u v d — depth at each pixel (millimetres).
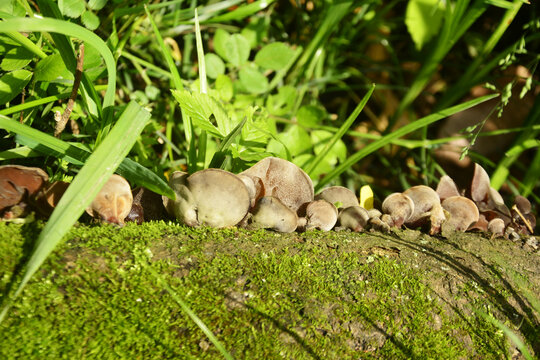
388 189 1426
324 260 1117
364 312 1093
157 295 1077
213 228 1127
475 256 1150
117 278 1078
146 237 1107
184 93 1171
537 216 1369
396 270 1119
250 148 1205
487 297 1119
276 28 1447
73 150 1125
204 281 1088
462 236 1175
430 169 1417
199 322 1059
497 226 1194
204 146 1217
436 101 1516
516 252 1166
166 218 1148
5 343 1045
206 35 1398
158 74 1358
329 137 1337
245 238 1124
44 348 1050
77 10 1194
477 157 1412
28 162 1183
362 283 1106
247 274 1097
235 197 1117
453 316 1104
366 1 1376
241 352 1069
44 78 1162
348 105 1574
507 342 1104
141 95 1329
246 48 1336
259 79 1337
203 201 1116
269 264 1105
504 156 1350
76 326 1059
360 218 1161
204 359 1064
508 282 1134
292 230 1141
